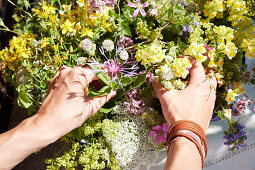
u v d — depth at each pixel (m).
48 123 0.46
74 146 0.54
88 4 0.49
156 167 0.59
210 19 0.56
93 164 0.52
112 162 0.54
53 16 0.52
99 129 0.55
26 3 0.54
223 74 0.53
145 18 0.54
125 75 0.49
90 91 0.49
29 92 0.56
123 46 0.52
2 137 0.45
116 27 0.53
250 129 0.60
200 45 0.48
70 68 0.48
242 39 0.53
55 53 0.51
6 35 0.75
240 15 0.53
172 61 0.50
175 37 0.55
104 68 0.48
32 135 0.45
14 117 0.78
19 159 0.45
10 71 0.55
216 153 0.60
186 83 0.52
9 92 0.78
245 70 0.55
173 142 0.44
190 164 0.40
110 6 0.52
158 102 0.55
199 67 0.50
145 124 0.54
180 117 0.46
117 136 0.52
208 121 0.48
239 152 0.59
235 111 0.57
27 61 0.52
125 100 0.54
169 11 0.50
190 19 0.50
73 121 0.47
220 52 0.51
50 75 0.52
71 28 0.50
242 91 0.54
